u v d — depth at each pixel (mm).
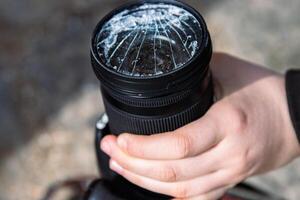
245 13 1067
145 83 399
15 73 1038
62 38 1083
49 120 974
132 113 432
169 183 473
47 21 1106
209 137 459
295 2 1067
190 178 472
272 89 517
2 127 971
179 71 399
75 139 953
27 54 1064
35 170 930
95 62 416
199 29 423
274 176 876
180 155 451
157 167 461
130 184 495
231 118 477
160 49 417
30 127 970
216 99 496
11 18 1115
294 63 990
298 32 1029
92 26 1094
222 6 1082
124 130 453
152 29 427
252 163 493
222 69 524
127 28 432
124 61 415
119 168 478
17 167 934
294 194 865
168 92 406
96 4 1118
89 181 588
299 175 875
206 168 472
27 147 951
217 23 1062
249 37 1035
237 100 499
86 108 980
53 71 1033
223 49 1027
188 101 432
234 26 1054
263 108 504
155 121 436
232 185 495
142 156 455
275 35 1031
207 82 446
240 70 523
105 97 446
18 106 995
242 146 479
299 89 518
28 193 914
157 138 448
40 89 1014
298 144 520
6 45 1080
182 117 441
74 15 1109
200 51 406
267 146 500
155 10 441
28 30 1098
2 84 1025
